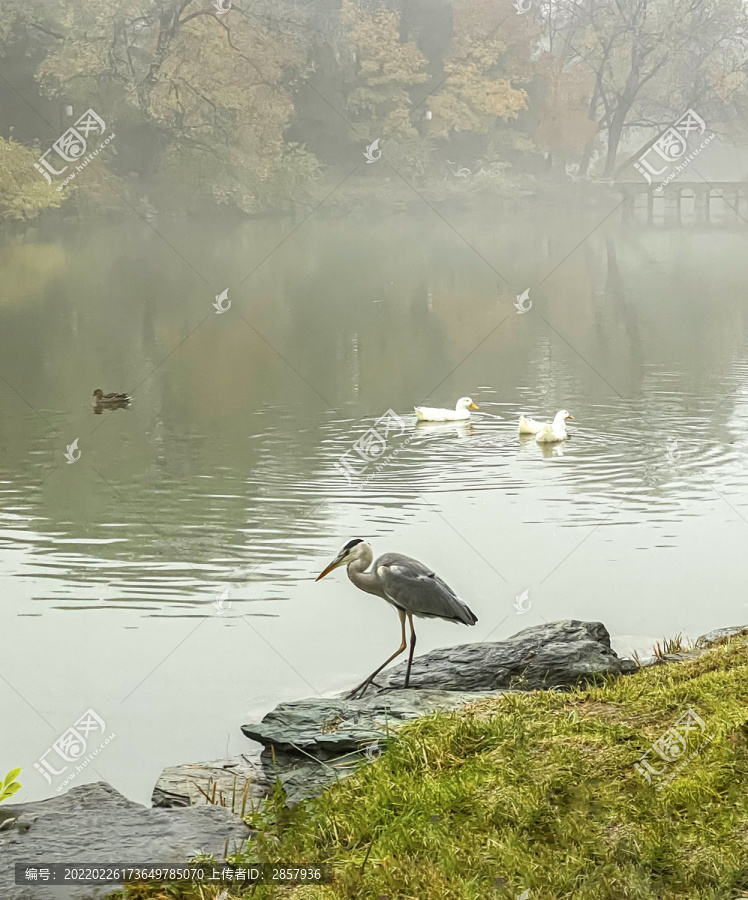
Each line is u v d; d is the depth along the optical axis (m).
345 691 9.10
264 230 70.75
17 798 7.64
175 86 63.59
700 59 89.31
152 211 67.50
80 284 45.06
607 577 12.38
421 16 83.69
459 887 5.30
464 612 8.59
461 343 32.72
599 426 21.42
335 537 14.03
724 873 5.27
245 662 9.91
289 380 26.62
